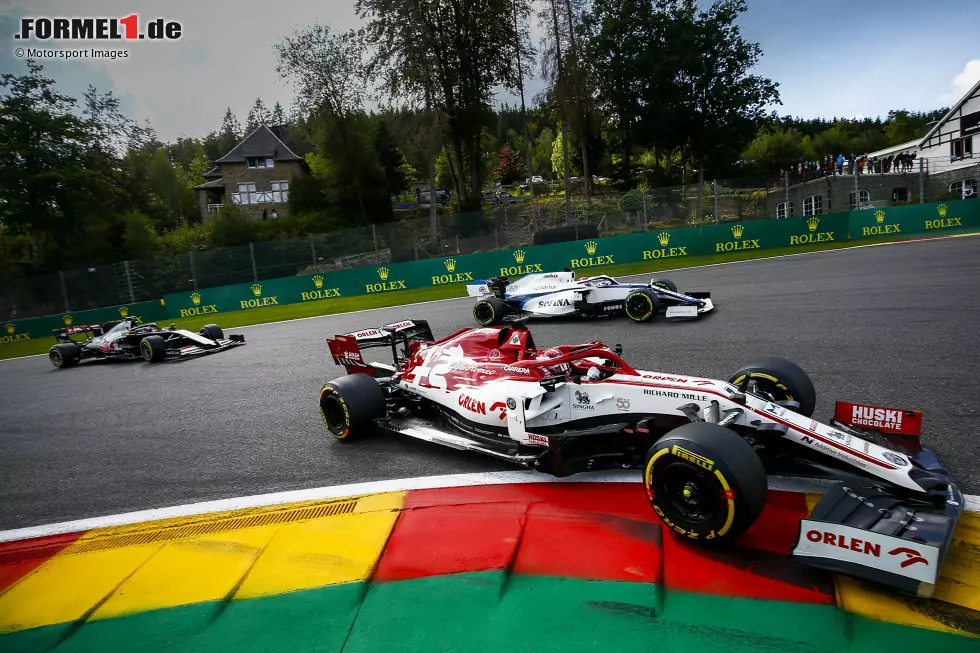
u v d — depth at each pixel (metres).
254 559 3.88
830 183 31.33
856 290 11.89
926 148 40.75
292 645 3.01
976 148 36.28
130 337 13.87
